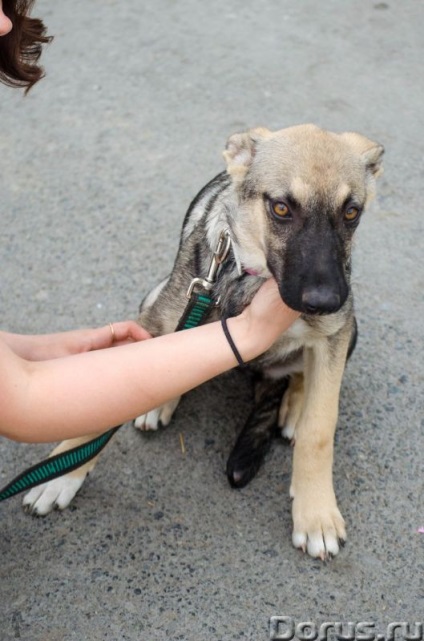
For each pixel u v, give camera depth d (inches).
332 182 33.6
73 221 56.1
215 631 33.4
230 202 37.2
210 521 37.7
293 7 83.0
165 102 68.2
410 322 48.5
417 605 34.4
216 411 43.2
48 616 33.8
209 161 61.5
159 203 57.6
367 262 52.5
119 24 80.2
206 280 36.1
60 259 52.7
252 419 40.4
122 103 68.2
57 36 78.0
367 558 36.3
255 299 30.2
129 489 39.1
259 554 36.4
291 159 34.5
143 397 28.9
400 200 57.8
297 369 40.8
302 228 33.4
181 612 34.1
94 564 35.8
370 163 37.1
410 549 36.7
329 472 37.2
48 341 36.2
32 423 28.0
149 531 37.3
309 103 67.9
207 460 40.6
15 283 50.9
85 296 49.9
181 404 43.4
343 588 35.0
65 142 63.7
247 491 39.1
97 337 36.7
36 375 28.0
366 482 39.6
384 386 44.5
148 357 28.8
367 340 47.2
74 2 84.4
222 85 70.4
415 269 52.2
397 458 40.8
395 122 65.7
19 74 34.4
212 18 81.2
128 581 35.2
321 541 36.0
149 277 51.5
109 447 41.0
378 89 69.9
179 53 75.2
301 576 35.5
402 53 75.1
